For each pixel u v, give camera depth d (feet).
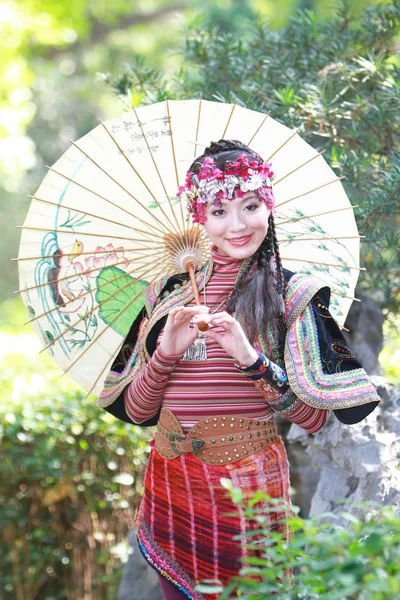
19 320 57.62
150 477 11.99
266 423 11.49
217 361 11.41
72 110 74.74
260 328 11.30
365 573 7.98
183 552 11.60
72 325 13.24
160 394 11.73
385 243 17.89
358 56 18.72
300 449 17.22
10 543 23.12
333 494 15.15
